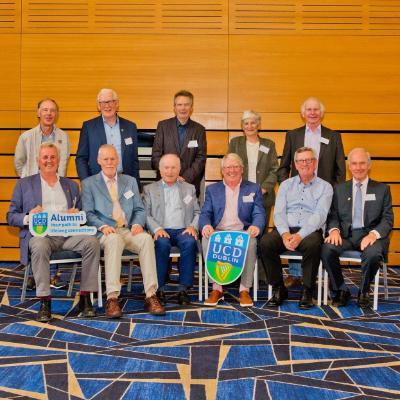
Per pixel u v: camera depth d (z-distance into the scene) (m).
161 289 4.08
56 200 4.01
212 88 5.95
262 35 5.93
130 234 3.98
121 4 5.91
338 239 3.99
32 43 5.91
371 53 5.92
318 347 3.05
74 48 5.91
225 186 4.31
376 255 3.88
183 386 2.49
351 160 4.16
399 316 3.75
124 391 2.43
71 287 4.35
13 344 3.09
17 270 5.48
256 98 5.95
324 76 5.93
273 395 2.39
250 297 4.14
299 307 3.96
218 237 4.07
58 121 5.93
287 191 4.24
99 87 5.93
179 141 4.69
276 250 4.04
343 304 4.03
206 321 3.59
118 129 4.61
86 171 4.51
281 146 5.97
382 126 5.95
